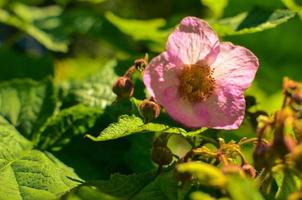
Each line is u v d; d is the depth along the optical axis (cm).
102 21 61
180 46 36
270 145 32
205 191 34
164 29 56
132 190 35
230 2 56
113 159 42
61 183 36
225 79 37
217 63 37
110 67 47
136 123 35
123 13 72
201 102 37
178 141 50
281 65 62
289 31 59
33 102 44
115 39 60
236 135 43
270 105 63
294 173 32
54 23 62
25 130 43
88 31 61
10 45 63
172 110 36
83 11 62
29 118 44
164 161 35
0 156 39
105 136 34
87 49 75
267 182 33
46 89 45
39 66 55
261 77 63
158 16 74
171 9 74
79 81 46
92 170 41
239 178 29
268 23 46
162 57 36
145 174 36
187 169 30
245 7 55
